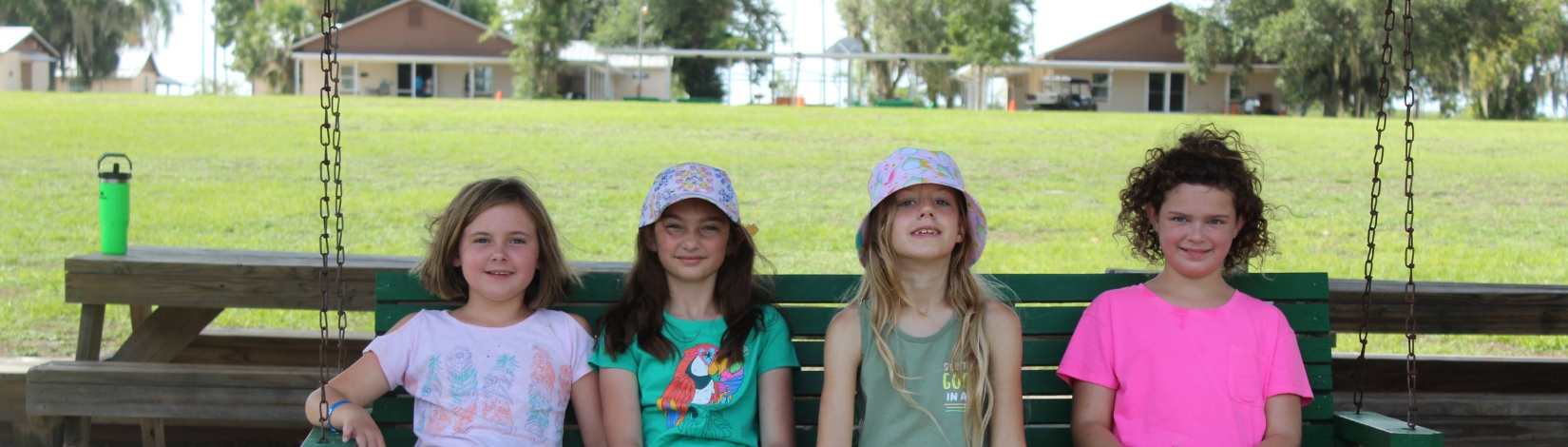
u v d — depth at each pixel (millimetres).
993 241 9750
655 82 53062
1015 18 43656
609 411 3119
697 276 3141
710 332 3176
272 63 53906
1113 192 13484
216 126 19656
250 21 53938
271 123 20641
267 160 15195
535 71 43031
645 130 20781
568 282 3371
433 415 3105
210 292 3975
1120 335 3180
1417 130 23203
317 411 2936
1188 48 42344
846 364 3086
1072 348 3244
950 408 3051
